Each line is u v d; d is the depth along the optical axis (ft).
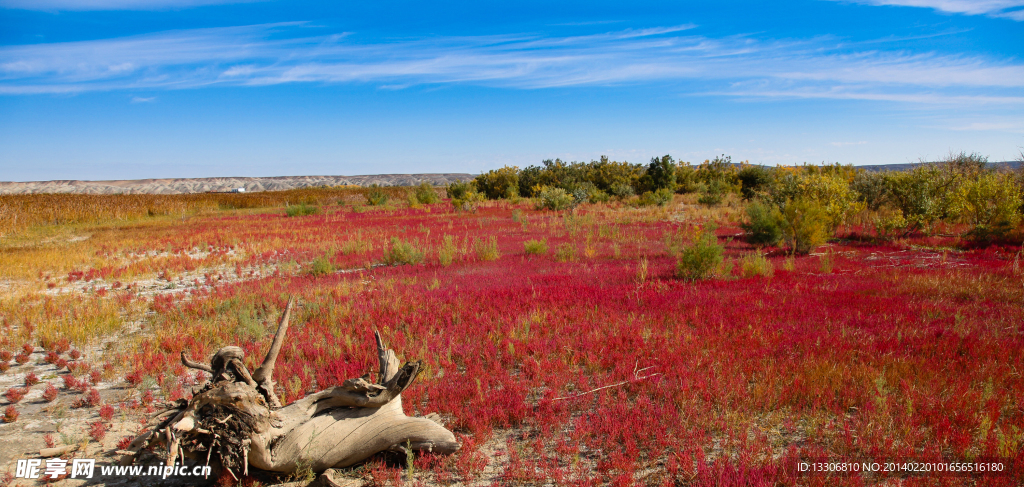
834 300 33.40
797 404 18.56
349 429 16.03
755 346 24.76
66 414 20.43
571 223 92.58
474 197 170.19
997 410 17.28
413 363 16.21
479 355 25.36
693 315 30.81
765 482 13.62
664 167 186.39
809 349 23.84
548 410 19.03
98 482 15.46
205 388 15.07
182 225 109.40
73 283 48.37
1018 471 13.88
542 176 224.33
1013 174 73.87
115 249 71.00
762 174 139.13
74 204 132.36
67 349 28.09
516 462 15.51
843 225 74.49
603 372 23.20
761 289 37.65
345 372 23.13
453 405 19.47
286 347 27.25
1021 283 35.94
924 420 17.13
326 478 14.93
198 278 51.44
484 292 38.83
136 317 35.35
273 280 46.96
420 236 83.66
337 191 288.30
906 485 13.55
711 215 101.14
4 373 25.18
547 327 29.55
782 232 60.18
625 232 80.43
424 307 34.83
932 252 53.52
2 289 45.39
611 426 17.11
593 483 14.46
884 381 19.06
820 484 13.61
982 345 23.36
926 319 28.45
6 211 105.70
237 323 32.22
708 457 15.71
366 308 35.09
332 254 63.41
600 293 37.19
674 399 19.52
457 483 14.94
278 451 15.38
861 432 16.22
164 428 13.79
